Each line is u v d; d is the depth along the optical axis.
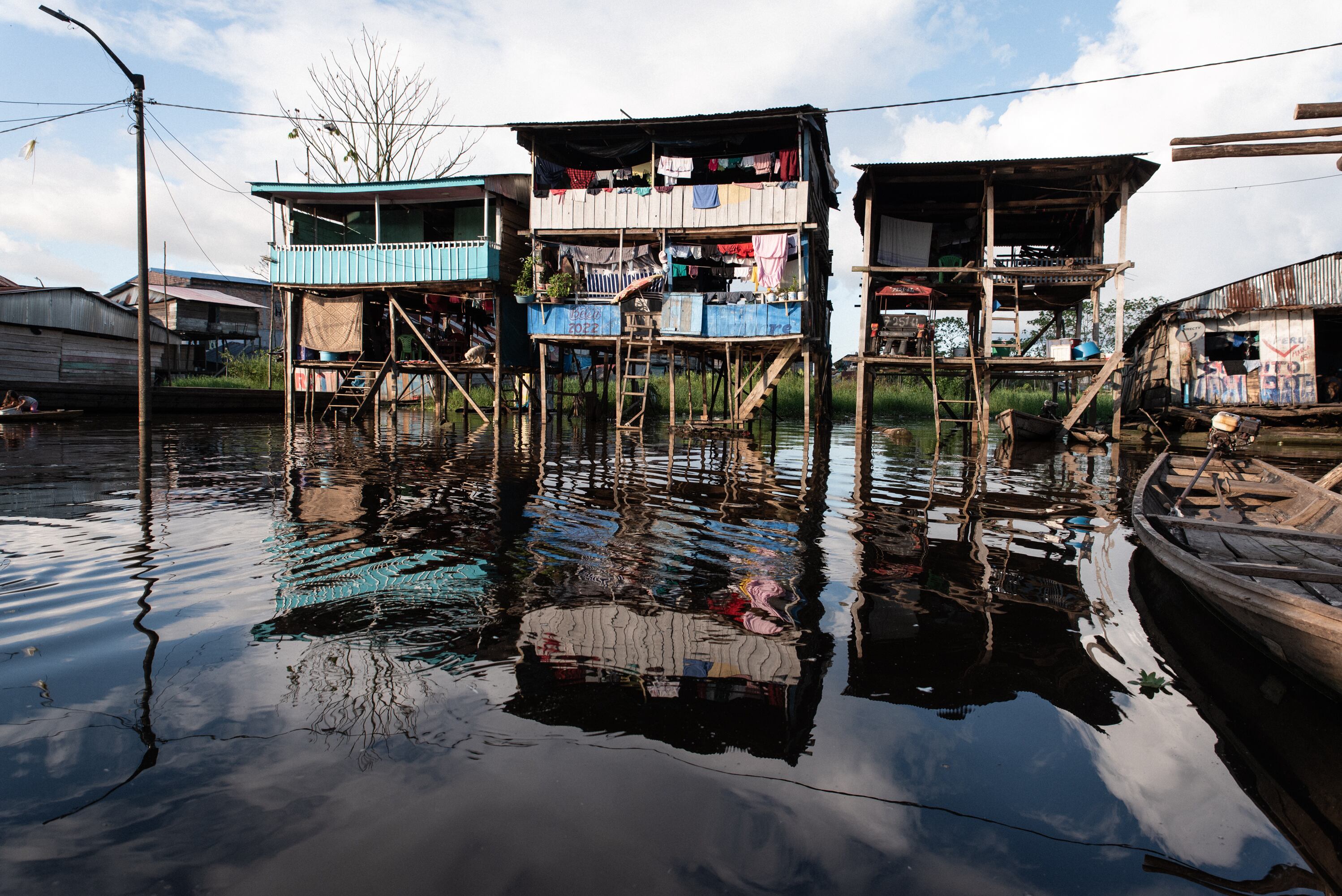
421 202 21.00
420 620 4.09
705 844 2.23
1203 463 7.82
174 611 4.16
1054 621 4.29
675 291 19.42
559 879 2.06
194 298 36.81
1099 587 5.01
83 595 4.41
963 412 25.23
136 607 4.22
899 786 2.59
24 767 2.57
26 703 3.04
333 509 7.26
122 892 1.97
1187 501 7.44
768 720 3.02
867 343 17.89
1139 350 21.73
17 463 10.39
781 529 6.70
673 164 17.83
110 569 4.98
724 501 8.13
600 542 6.02
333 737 2.80
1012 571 5.38
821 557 5.67
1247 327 18.59
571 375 25.70
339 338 21.12
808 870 2.14
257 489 8.42
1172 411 18.28
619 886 2.03
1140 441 18.09
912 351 17.91
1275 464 13.52
